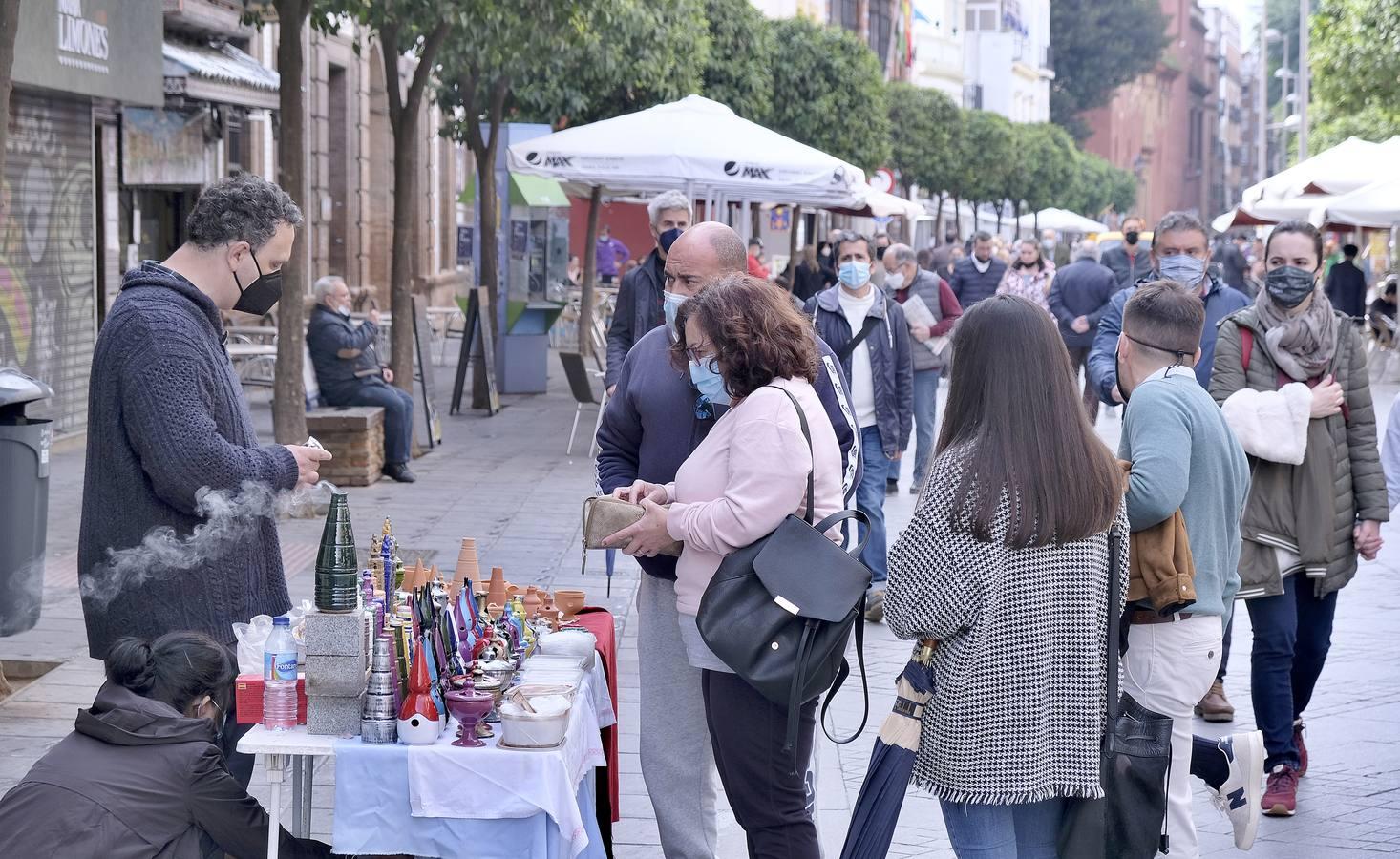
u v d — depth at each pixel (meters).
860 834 3.69
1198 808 5.70
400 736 3.71
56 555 9.53
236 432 4.15
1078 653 3.66
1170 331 4.36
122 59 13.84
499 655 4.15
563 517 11.24
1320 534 5.56
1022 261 18.47
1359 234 28.75
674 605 4.49
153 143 17.11
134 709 3.74
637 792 5.71
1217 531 4.33
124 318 3.99
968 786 3.62
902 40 73.31
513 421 17.70
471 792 3.66
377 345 23.72
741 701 3.97
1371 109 42.09
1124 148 123.69
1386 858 5.14
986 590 3.58
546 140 13.73
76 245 14.57
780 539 3.83
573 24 15.36
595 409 18.91
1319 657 5.89
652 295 8.27
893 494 12.98
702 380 4.09
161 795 3.70
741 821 4.07
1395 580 10.01
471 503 11.85
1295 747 5.72
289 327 11.70
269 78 19.58
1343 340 5.66
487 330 18.42
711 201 17.08
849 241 8.59
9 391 6.34
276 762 3.78
